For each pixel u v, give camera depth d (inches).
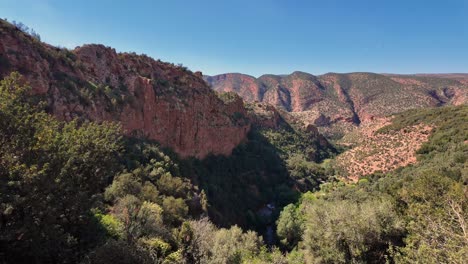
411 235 670.5
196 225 904.3
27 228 406.9
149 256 558.9
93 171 621.3
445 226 408.5
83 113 1311.5
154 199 1067.3
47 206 439.8
